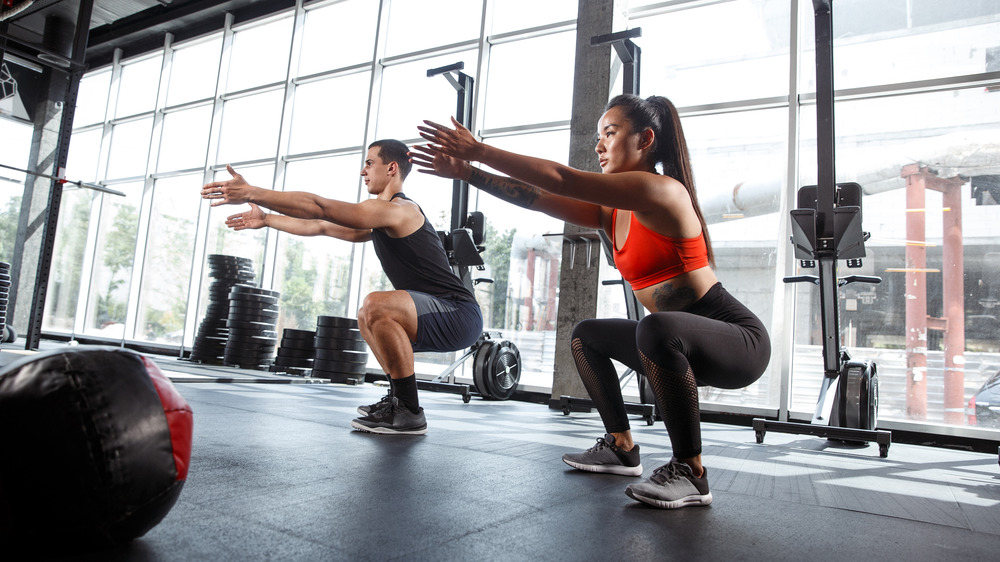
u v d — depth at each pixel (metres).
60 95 7.34
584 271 4.91
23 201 7.13
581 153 5.07
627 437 1.87
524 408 4.46
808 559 1.11
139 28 8.78
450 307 2.50
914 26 4.62
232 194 1.93
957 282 4.30
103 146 9.34
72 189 9.65
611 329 1.78
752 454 2.79
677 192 1.48
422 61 6.79
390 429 2.39
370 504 1.28
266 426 2.38
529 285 5.83
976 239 4.28
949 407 4.23
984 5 4.43
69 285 9.40
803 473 2.27
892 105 4.62
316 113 7.39
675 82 5.38
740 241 4.96
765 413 4.59
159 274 8.43
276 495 1.30
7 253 7.35
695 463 1.52
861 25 4.78
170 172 8.45
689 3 5.35
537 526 1.20
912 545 1.27
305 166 7.34
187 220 8.27
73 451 0.83
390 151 2.59
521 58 6.19
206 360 6.67
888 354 4.45
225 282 6.79
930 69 4.54
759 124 5.04
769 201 4.90
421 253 2.51
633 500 1.51
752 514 1.46
